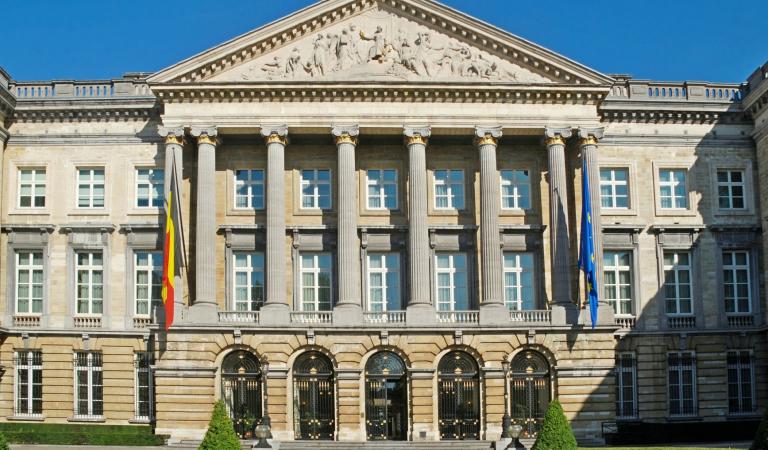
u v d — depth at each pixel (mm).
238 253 61406
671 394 61625
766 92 60062
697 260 62625
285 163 61938
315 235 61156
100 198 62406
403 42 59969
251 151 62125
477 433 57156
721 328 61969
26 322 61062
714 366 61719
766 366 61906
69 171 62281
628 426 58375
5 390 60406
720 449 46875
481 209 59312
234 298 60844
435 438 56469
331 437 57031
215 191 60531
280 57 59656
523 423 57188
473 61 59938
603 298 58375
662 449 46625
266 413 56281
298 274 60938
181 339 56594
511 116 59781
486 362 57094
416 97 59500
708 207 63188
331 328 56938
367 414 57375
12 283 61281
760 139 62750
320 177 62281
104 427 57875
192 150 61188
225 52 59000
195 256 58969
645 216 62625
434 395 56969
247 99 59250
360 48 59875
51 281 61219
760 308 62469
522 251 61531
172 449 53062
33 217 61875
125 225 61188
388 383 57656
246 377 57219
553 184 59438
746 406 61906
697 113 63375
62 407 60031
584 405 56875
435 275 61219
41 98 62094
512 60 60156
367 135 60531
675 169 63562
